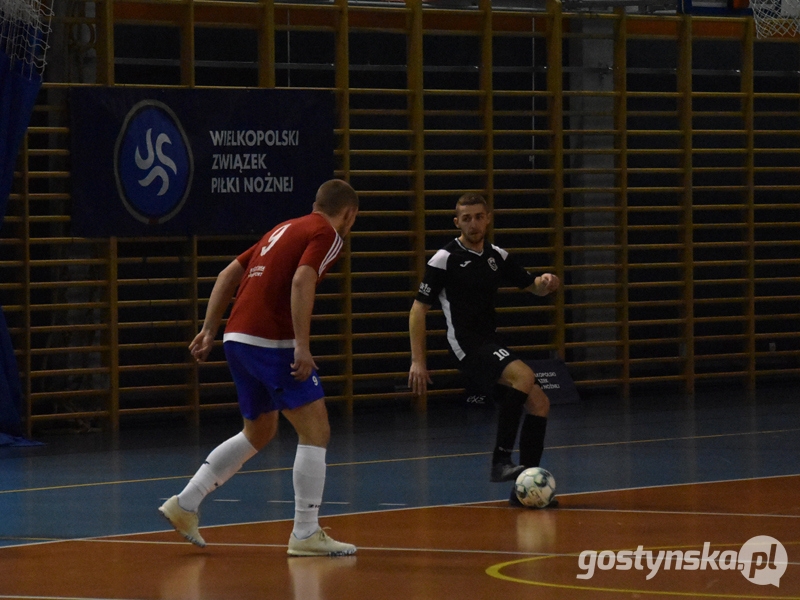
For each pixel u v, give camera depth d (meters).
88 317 26.89
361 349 30.20
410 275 29.59
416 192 29.73
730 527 14.03
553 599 10.34
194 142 26.97
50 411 26.95
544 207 31.84
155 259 27.17
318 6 28.80
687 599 10.29
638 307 32.72
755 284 33.97
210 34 29.25
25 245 25.73
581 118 32.06
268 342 12.88
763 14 30.16
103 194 26.17
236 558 12.63
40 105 26.22
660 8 31.77
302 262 12.66
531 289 17.27
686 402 30.14
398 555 12.64
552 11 30.78
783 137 34.12
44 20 25.86
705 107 33.53
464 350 17.09
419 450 22.64
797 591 10.61
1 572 11.97
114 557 12.77
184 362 28.11
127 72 28.38
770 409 28.34
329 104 28.27
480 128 30.95
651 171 31.77
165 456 22.58
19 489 18.55
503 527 14.33
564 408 29.25
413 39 29.61
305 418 12.80
